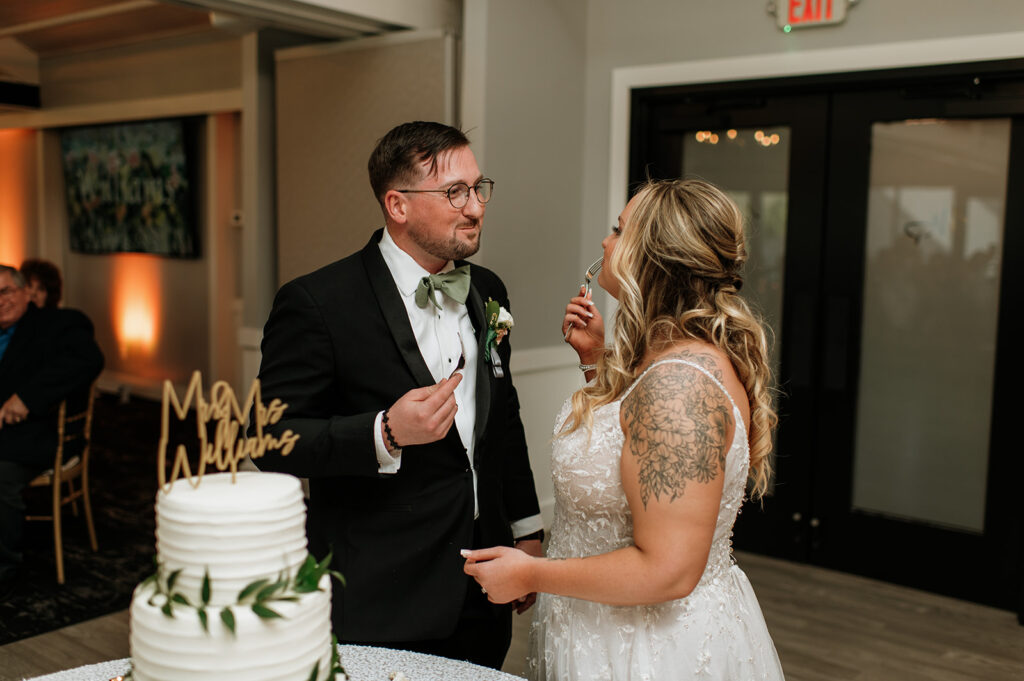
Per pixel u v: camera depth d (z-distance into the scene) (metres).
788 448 4.05
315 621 1.14
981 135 3.52
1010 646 3.24
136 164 7.79
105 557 4.04
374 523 1.75
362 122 4.28
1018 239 3.46
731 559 1.61
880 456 3.87
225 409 1.22
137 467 5.66
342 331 1.73
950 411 3.69
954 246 3.62
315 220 4.54
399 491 1.75
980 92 3.45
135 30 7.34
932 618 3.49
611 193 4.34
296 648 1.11
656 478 1.31
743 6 3.90
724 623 1.50
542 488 4.38
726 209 1.48
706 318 1.44
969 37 3.39
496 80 3.88
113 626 3.31
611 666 1.50
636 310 1.48
